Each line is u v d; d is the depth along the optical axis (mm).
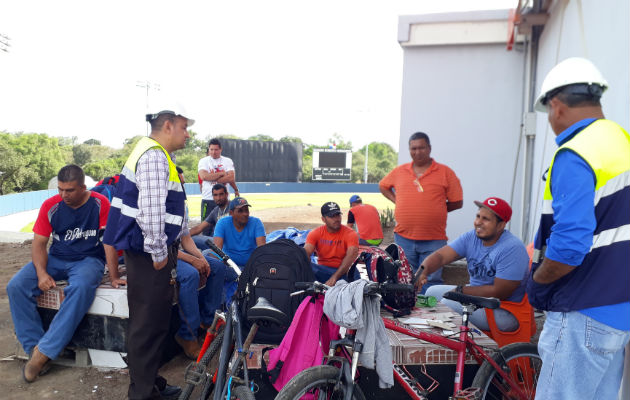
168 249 3049
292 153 44875
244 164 43625
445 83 8266
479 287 3494
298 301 2920
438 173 5211
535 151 7449
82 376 3699
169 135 3107
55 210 3748
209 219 6328
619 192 1906
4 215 27547
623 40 3367
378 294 2471
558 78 2076
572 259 1885
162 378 3342
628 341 2121
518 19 6910
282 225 15164
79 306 3607
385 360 2492
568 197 1901
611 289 1930
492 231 3412
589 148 1910
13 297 3678
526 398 2807
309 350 2568
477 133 8188
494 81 8062
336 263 4664
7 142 46875
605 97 3742
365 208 6391
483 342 3121
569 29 5480
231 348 2850
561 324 2049
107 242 3023
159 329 3062
